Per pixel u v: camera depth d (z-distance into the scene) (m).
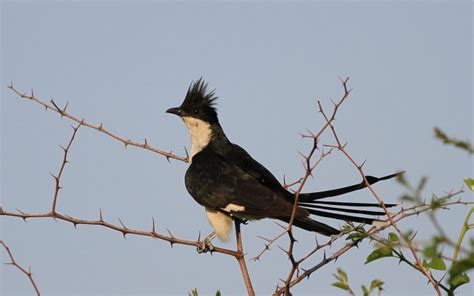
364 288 7.40
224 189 13.45
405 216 7.93
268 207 12.62
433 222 5.13
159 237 10.23
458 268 4.77
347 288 7.46
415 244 5.85
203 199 13.65
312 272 9.25
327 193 12.01
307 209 11.66
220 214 13.61
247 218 13.55
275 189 14.05
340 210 11.17
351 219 10.68
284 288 9.20
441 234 5.05
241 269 10.59
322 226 10.86
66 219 10.15
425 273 7.19
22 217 10.04
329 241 9.24
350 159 8.31
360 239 8.70
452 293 7.13
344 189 11.77
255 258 8.80
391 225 8.02
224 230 13.58
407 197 5.60
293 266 8.96
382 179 9.70
